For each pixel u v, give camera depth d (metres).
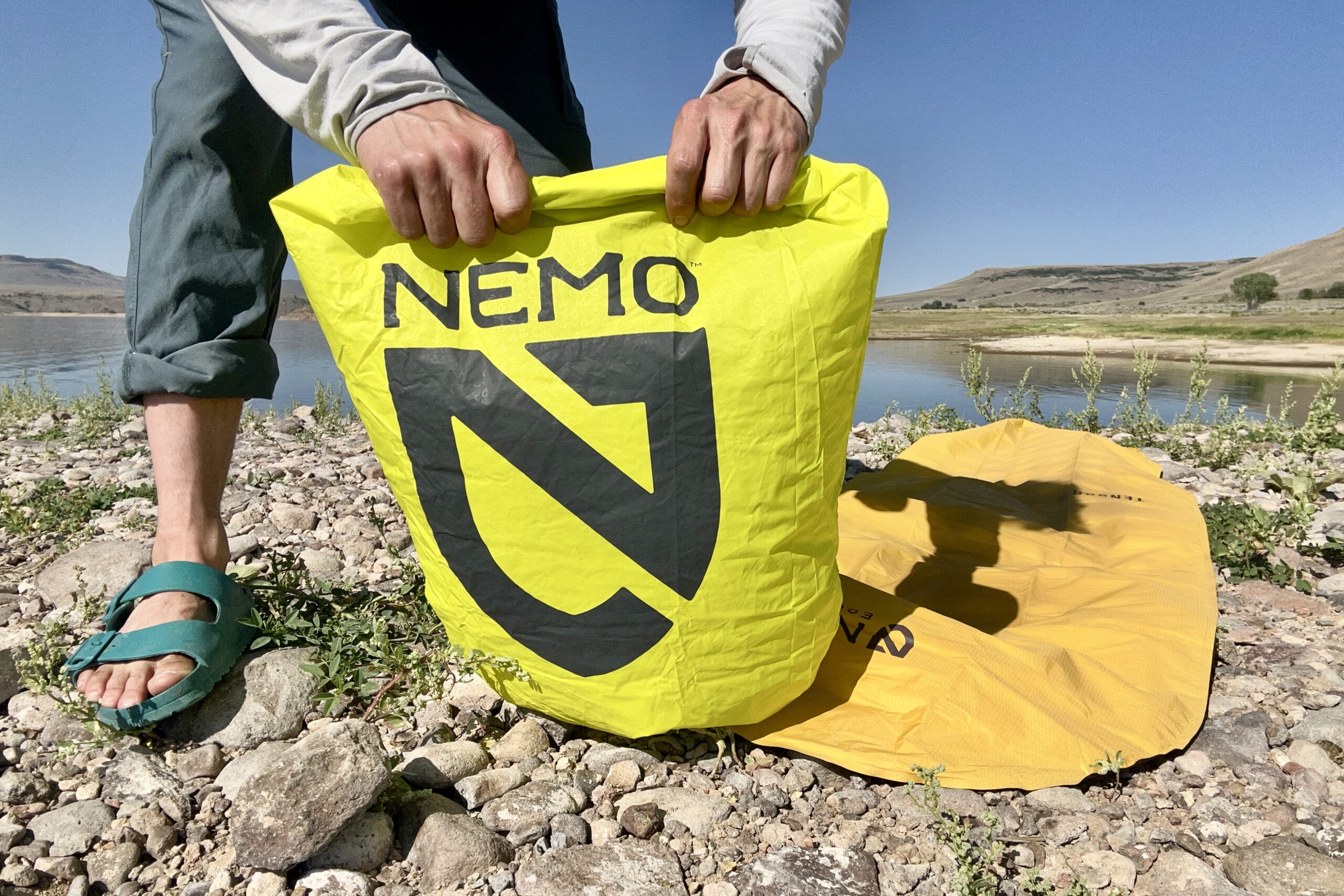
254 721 1.40
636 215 1.20
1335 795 1.37
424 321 1.22
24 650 1.59
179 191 1.51
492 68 1.85
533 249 1.20
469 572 1.31
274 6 1.21
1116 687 1.59
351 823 1.12
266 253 1.63
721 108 1.15
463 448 1.23
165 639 1.39
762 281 1.19
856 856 1.16
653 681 1.30
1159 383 11.37
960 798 1.31
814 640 1.38
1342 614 2.14
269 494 3.04
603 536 1.23
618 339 1.18
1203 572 2.16
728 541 1.23
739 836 1.23
